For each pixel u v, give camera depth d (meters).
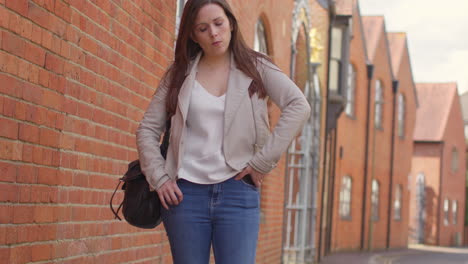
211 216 3.11
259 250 10.59
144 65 5.33
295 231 15.03
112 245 4.86
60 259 3.96
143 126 3.27
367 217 28.98
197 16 3.10
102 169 4.58
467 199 48.25
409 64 35.44
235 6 8.44
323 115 18.31
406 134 35.34
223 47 3.12
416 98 36.91
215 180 3.10
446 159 42.94
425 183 42.12
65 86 3.90
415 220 42.03
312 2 17.77
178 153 3.13
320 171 18.80
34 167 3.56
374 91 29.39
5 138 3.24
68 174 4.02
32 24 3.46
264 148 3.10
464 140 46.22
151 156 3.17
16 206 3.37
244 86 3.15
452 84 43.91
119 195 4.95
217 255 3.14
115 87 4.73
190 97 3.16
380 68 30.56
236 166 3.11
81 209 4.25
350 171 26.61
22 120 3.40
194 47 3.28
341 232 25.67
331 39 18.50
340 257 21.91
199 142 3.15
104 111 4.55
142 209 3.26
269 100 3.46
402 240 35.34
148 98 5.48
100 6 4.38
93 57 4.30
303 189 15.08
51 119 3.74
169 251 6.31
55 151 3.82
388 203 32.66
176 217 3.11
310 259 15.44
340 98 20.36
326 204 21.75
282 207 12.92
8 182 3.28
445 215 43.53
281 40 11.96
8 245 3.30
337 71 20.42
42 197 3.67
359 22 26.98
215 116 3.15
